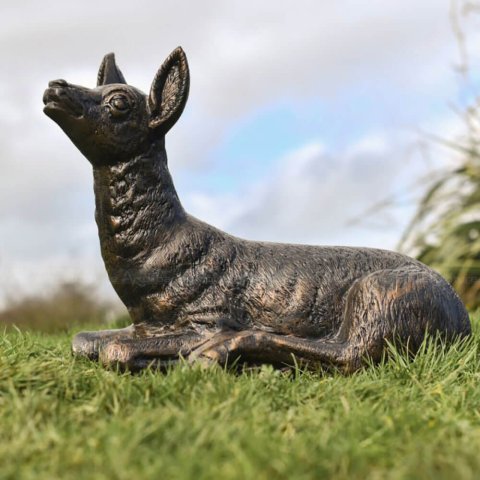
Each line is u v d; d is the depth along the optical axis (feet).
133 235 3.42
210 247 3.45
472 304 6.41
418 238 6.77
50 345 4.00
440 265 6.55
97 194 3.48
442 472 2.17
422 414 2.69
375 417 2.59
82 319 8.86
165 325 3.41
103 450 2.27
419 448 2.31
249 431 2.38
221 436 2.32
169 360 3.26
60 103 3.28
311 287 3.42
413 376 3.06
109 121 3.35
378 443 2.40
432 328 3.36
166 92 3.44
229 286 3.40
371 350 3.28
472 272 6.49
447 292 3.49
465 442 2.39
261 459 2.18
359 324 3.32
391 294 3.34
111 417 2.62
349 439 2.36
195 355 3.21
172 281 3.39
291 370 3.28
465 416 2.74
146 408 2.67
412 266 3.55
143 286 3.40
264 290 3.41
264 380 2.96
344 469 2.18
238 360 3.24
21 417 2.55
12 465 2.20
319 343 3.31
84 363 3.31
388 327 3.30
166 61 3.42
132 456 2.21
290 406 2.81
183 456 2.18
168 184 3.50
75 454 2.24
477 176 6.79
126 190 3.43
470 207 6.59
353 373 3.25
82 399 2.81
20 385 2.85
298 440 2.35
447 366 3.21
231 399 2.69
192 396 2.75
